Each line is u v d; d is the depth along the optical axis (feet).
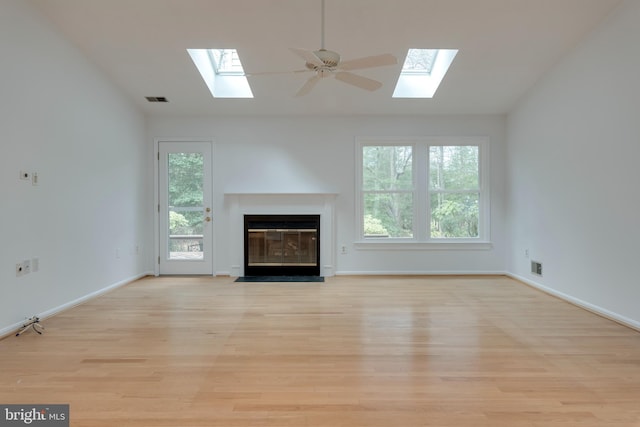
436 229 17.90
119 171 15.29
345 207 17.76
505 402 6.36
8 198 9.68
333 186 17.78
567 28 11.68
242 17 11.27
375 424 5.74
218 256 17.75
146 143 17.62
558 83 13.48
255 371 7.52
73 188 12.37
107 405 6.23
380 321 10.77
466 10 10.98
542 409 6.14
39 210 10.80
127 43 12.47
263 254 17.71
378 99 16.25
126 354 8.36
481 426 5.68
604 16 11.09
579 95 12.35
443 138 17.72
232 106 16.85
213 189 17.74
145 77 14.53
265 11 11.02
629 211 10.30
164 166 17.69
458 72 14.24
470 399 6.46
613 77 10.84
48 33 11.14
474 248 17.75
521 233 16.30
